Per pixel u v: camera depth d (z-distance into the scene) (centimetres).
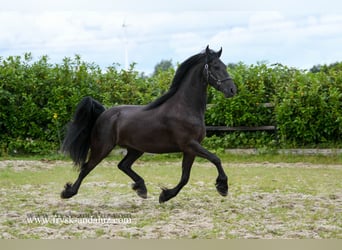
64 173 1512
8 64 1970
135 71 2034
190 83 977
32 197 1132
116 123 1013
